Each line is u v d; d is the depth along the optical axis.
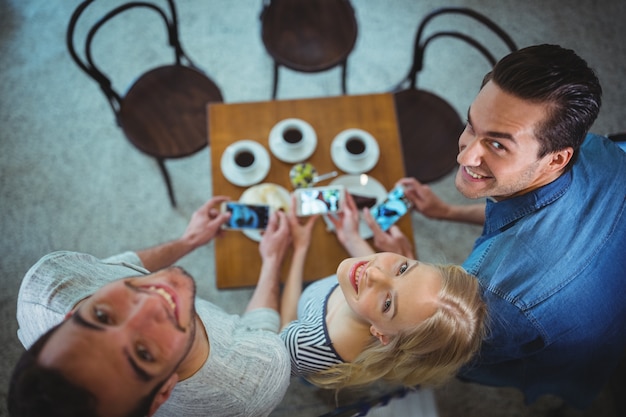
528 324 1.25
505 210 1.30
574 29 2.83
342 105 1.96
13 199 2.43
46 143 2.53
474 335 1.24
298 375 1.51
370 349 1.33
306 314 1.54
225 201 1.85
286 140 1.89
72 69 2.66
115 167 2.50
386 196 1.87
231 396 1.11
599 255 1.24
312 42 2.17
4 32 2.71
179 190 2.48
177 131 2.08
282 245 1.78
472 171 1.19
